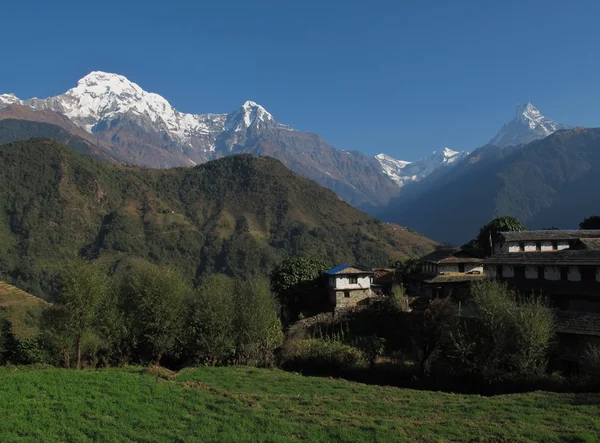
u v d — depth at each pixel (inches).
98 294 1904.5
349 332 2331.4
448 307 1787.6
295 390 1381.6
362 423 968.9
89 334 1948.8
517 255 2278.5
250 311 1942.7
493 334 1503.4
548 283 2015.3
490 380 1483.8
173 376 1498.5
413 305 2461.9
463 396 1309.1
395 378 1696.6
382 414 1086.4
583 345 1560.0
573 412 1076.5
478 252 3238.2
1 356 2085.4
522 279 2159.2
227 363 1921.8
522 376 1456.7
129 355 2003.0
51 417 964.6
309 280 2933.1
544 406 1138.0
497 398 1252.5
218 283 2209.6
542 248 2913.4
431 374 1674.5
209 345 1879.9
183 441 847.1
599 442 864.9
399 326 2218.3
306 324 2433.6
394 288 2610.7
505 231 3191.4
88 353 1989.4
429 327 1737.2
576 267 1919.3
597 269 1840.6
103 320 1932.8
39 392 1142.3
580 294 1851.6
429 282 2684.5
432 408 1147.9
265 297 2050.9
